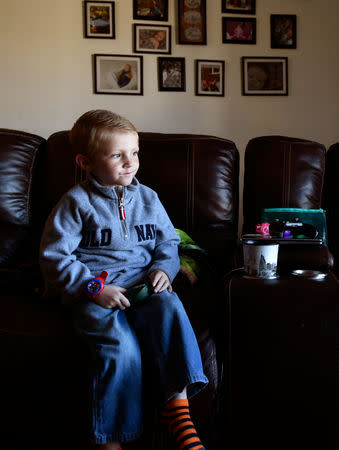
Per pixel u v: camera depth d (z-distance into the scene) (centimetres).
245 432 117
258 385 116
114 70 242
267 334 115
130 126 125
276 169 174
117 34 242
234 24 246
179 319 111
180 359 107
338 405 115
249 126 250
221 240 171
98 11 239
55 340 112
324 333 114
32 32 238
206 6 245
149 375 111
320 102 251
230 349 117
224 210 175
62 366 111
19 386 114
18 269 156
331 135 253
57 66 240
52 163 184
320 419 115
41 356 111
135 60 243
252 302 115
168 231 137
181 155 177
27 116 241
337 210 180
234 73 248
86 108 242
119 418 104
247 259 125
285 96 250
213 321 125
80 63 241
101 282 114
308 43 249
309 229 143
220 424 126
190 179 175
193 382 104
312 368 114
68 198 125
